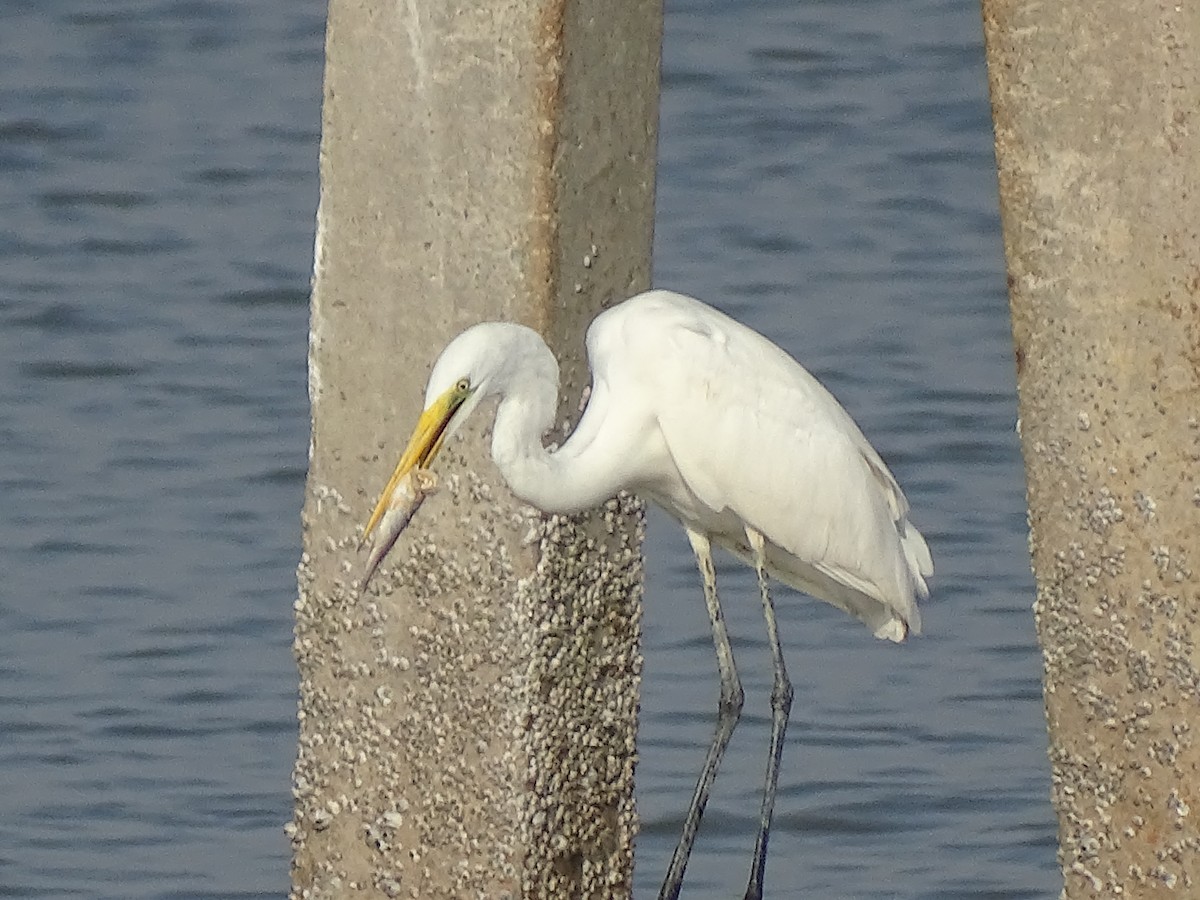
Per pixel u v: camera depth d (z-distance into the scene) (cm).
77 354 2056
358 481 847
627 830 880
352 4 828
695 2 2948
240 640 1493
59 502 1734
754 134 2564
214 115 2664
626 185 845
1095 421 766
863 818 1240
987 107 2619
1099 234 755
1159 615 763
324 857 873
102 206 2428
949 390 1936
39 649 1480
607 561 879
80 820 1231
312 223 2381
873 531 964
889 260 2242
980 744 1333
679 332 920
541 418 821
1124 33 739
